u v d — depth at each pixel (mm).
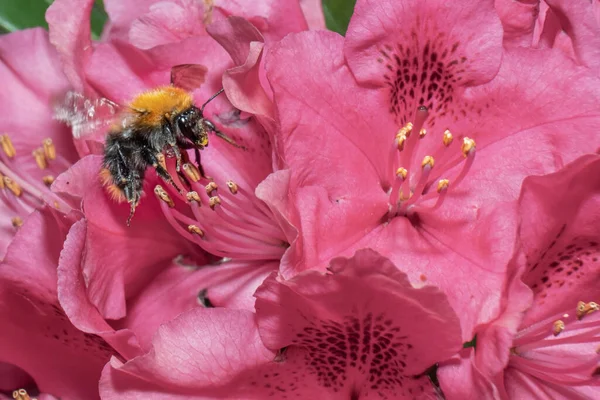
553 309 172
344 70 163
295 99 159
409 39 162
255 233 174
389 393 163
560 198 159
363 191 165
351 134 164
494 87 164
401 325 151
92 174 166
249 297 173
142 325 171
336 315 152
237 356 158
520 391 173
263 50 165
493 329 150
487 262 154
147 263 173
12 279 167
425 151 169
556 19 167
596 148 161
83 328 157
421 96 167
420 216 167
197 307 166
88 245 160
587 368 169
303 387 164
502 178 164
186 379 156
